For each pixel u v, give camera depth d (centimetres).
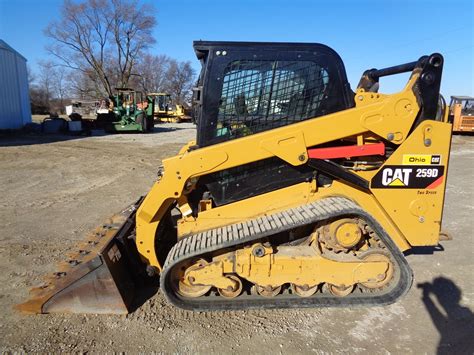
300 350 276
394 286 315
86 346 278
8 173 920
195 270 310
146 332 295
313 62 315
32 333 291
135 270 354
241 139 305
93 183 816
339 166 312
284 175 330
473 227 534
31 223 540
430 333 297
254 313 321
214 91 316
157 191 318
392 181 312
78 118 2169
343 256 309
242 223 321
